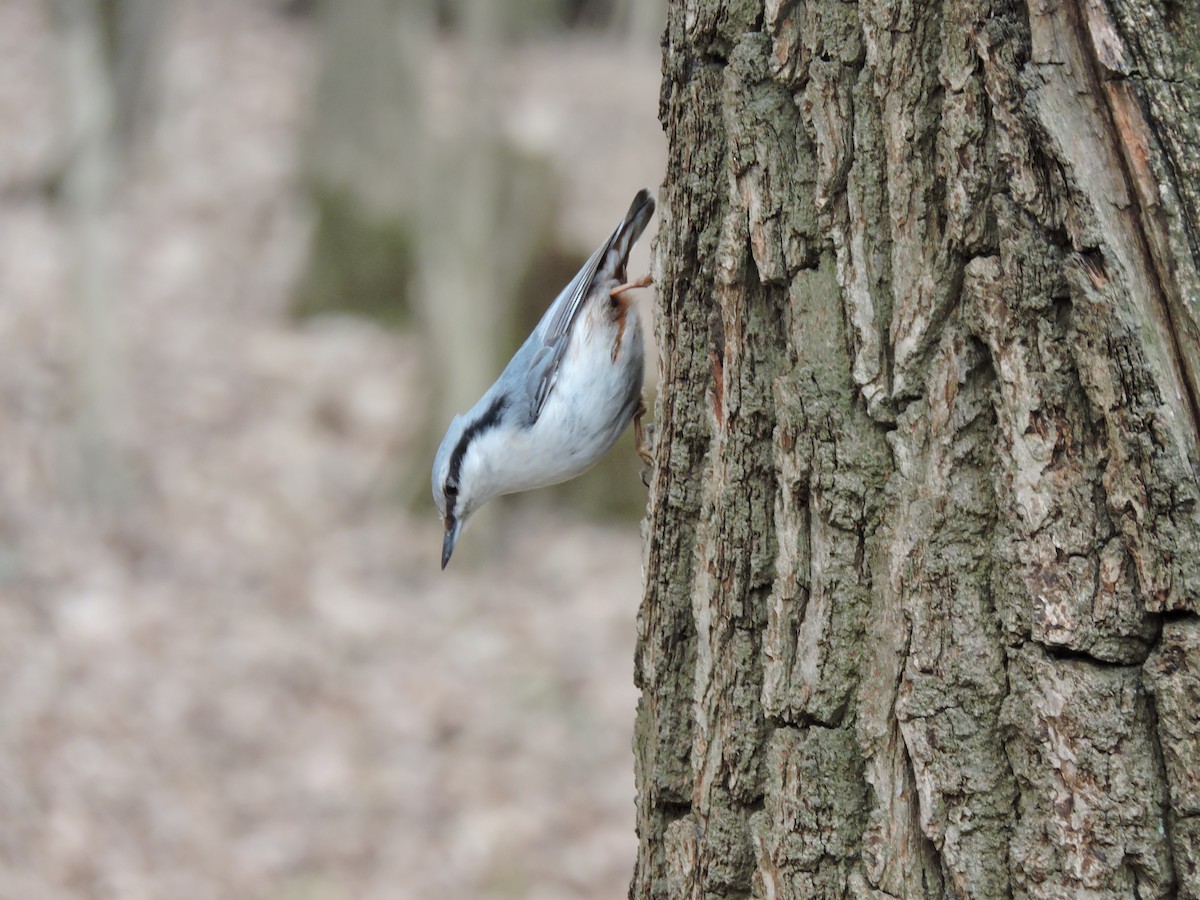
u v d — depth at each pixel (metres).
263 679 15.77
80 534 17.86
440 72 29.89
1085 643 3.53
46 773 13.33
